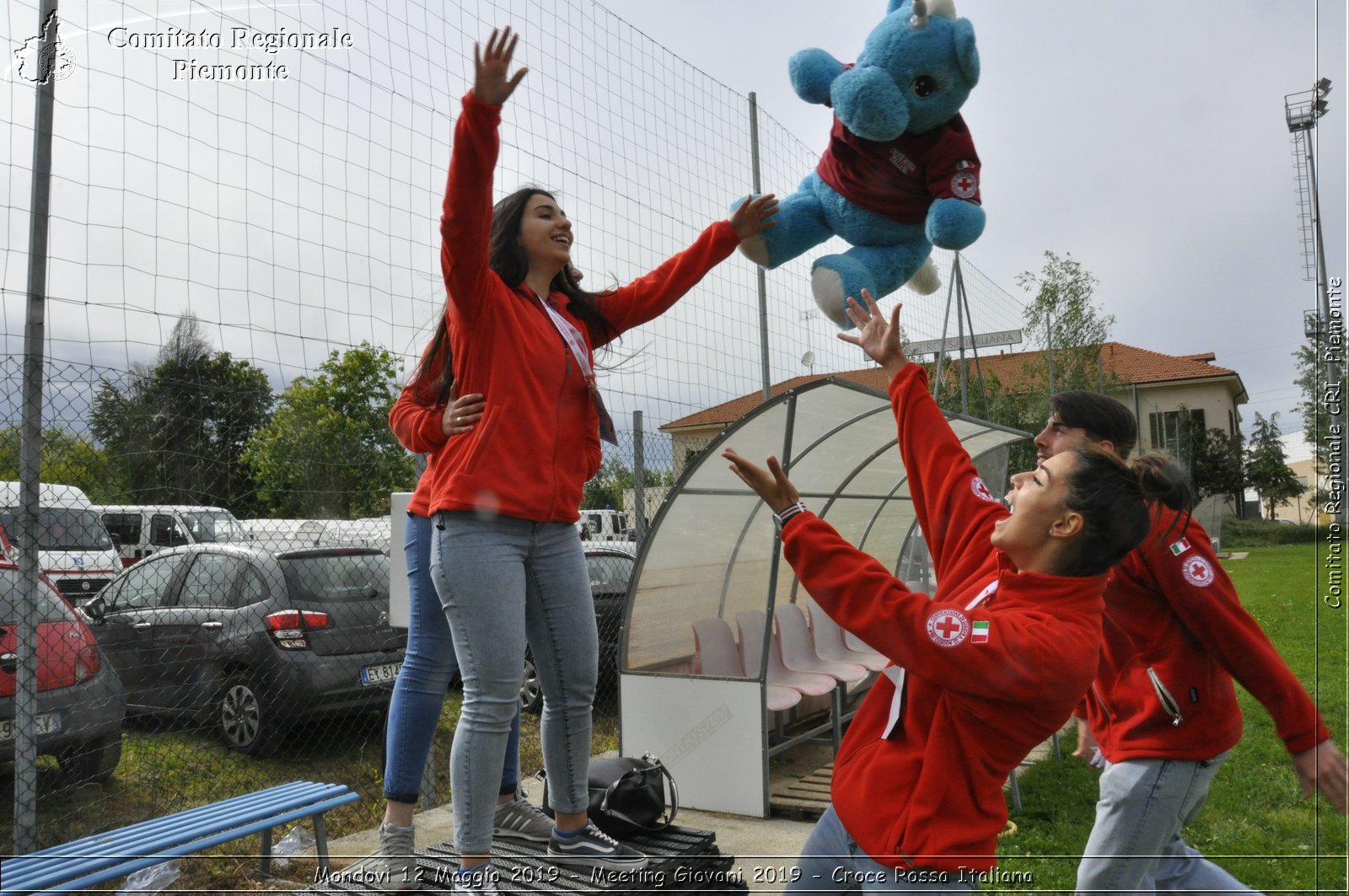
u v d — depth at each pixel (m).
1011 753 1.61
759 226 3.05
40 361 3.10
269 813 3.15
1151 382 29.69
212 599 5.31
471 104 2.08
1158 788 2.28
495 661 2.43
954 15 2.63
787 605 6.15
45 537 4.56
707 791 4.60
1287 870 3.84
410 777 2.77
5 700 3.93
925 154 2.77
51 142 3.08
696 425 6.87
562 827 2.83
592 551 7.13
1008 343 8.59
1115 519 1.58
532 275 2.68
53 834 3.99
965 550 1.94
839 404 4.64
